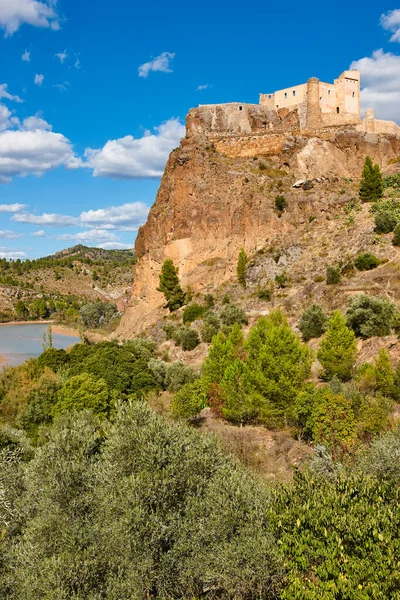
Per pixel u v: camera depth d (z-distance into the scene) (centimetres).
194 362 5341
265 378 3069
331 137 7706
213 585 1281
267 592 1216
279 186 7169
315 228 6581
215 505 1359
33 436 3288
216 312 6228
